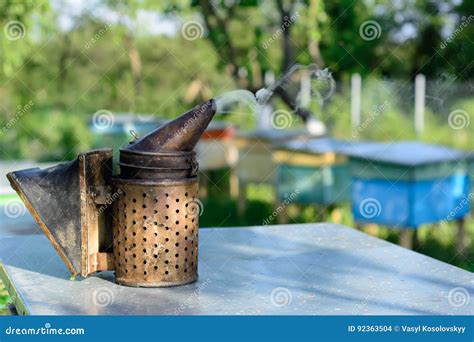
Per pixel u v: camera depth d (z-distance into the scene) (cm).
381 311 120
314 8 357
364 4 411
